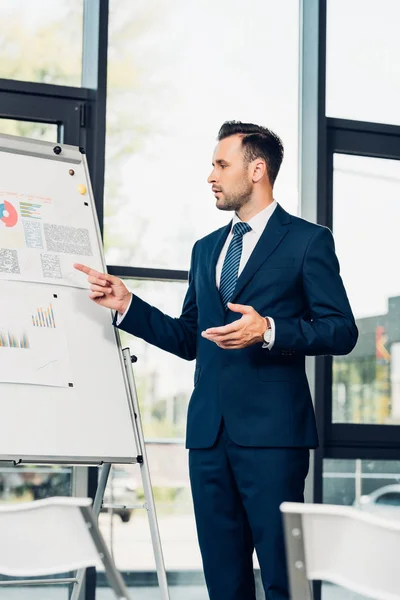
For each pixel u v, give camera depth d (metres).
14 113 3.96
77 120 4.03
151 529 3.11
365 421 4.38
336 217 4.45
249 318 2.77
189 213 4.20
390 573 1.61
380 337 4.45
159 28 4.24
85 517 1.92
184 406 4.12
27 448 2.94
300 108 4.42
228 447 2.95
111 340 3.26
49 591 3.85
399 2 4.56
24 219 3.25
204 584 4.07
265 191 3.12
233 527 2.99
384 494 4.36
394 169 4.56
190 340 3.24
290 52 4.44
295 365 2.99
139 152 4.15
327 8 4.50
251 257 3.02
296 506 1.61
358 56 4.53
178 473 4.08
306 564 1.63
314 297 2.95
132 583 3.97
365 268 4.48
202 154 4.24
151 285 4.14
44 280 3.19
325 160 4.33
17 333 3.06
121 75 4.14
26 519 1.93
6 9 4.03
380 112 4.54
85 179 3.47
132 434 3.18
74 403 3.09
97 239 3.40
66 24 4.11
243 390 2.94
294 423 2.91
